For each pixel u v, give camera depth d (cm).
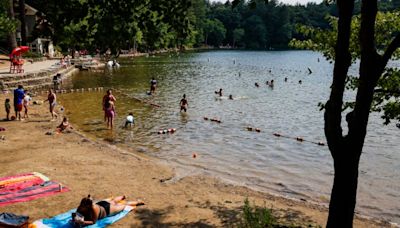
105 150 1792
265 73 6512
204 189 1344
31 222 1022
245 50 16788
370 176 1593
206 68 7312
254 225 941
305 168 1697
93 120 2556
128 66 7406
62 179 1352
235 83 4950
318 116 2881
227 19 18238
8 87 3538
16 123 2306
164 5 772
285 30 17438
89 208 1024
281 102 3509
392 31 1228
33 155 1641
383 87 1126
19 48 3859
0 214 989
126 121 2398
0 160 1560
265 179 1551
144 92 3947
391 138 2230
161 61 9019
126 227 1017
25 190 1230
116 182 1359
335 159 826
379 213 1251
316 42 1338
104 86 4328
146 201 1201
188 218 1087
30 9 6438
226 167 1691
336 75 796
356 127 798
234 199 1261
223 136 2239
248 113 2955
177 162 1731
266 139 2191
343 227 833
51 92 2470
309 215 1159
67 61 6172
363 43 775
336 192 833
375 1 756
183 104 2930
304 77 5950
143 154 1844
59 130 2148
